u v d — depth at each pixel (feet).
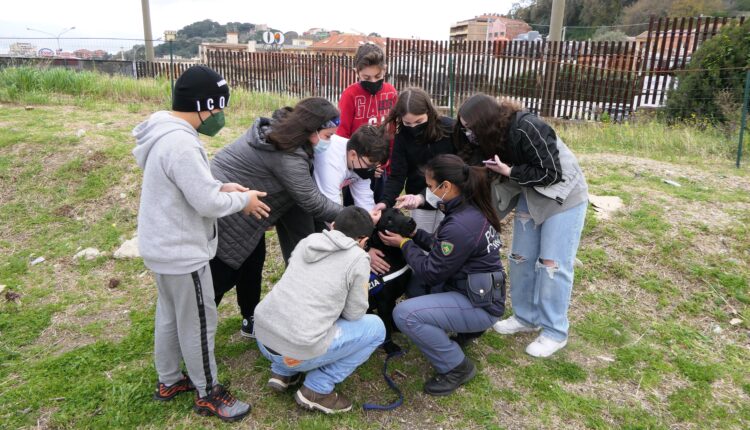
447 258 9.35
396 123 11.32
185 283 8.13
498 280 9.76
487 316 9.85
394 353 11.10
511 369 10.82
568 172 10.15
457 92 44.27
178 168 7.59
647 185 18.79
